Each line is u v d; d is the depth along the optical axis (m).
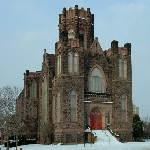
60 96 62.91
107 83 69.25
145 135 104.00
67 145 58.66
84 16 77.75
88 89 67.31
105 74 69.50
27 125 83.88
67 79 62.91
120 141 65.44
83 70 64.62
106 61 70.06
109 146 52.50
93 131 64.44
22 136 78.38
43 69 78.00
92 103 65.88
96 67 69.25
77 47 64.88
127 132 66.88
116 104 67.38
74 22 76.00
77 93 63.19
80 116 62.53
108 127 66.00
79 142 61.25
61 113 61.69
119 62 69.69
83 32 77.12
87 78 67.44
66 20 77.00
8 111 54.78
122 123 67.06
